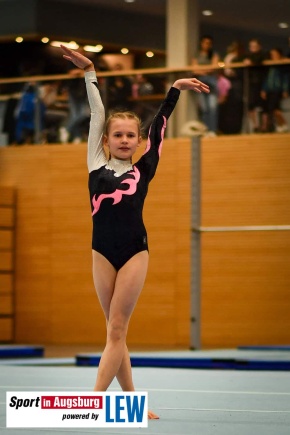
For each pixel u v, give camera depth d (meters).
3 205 28.98
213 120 26.59
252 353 20.36
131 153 9.90
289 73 25.42
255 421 9.91
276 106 25.66
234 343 26.52
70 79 28.16
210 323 26.84
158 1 34.03
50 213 28.83
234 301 26.58
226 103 26.25
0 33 34.84
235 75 26.03
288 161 25.75
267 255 26.20
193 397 12.38
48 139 28.73
